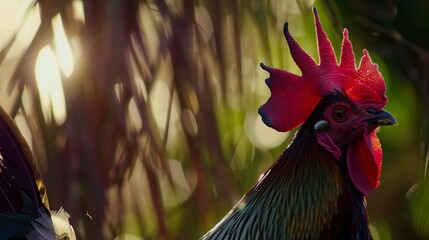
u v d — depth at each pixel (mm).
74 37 10414
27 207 9328
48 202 10203
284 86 8641
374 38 15102
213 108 10648
